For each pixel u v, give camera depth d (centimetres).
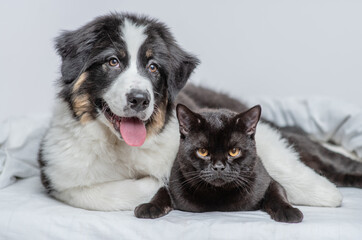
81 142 113
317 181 116
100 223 104
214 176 106
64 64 113
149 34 113
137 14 118
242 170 108
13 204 111
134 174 119
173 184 113
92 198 113
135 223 104
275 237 101
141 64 111
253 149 109
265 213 109
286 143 126
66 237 104
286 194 112
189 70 121
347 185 127
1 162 129
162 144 116
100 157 114
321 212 108
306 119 153
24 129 137
